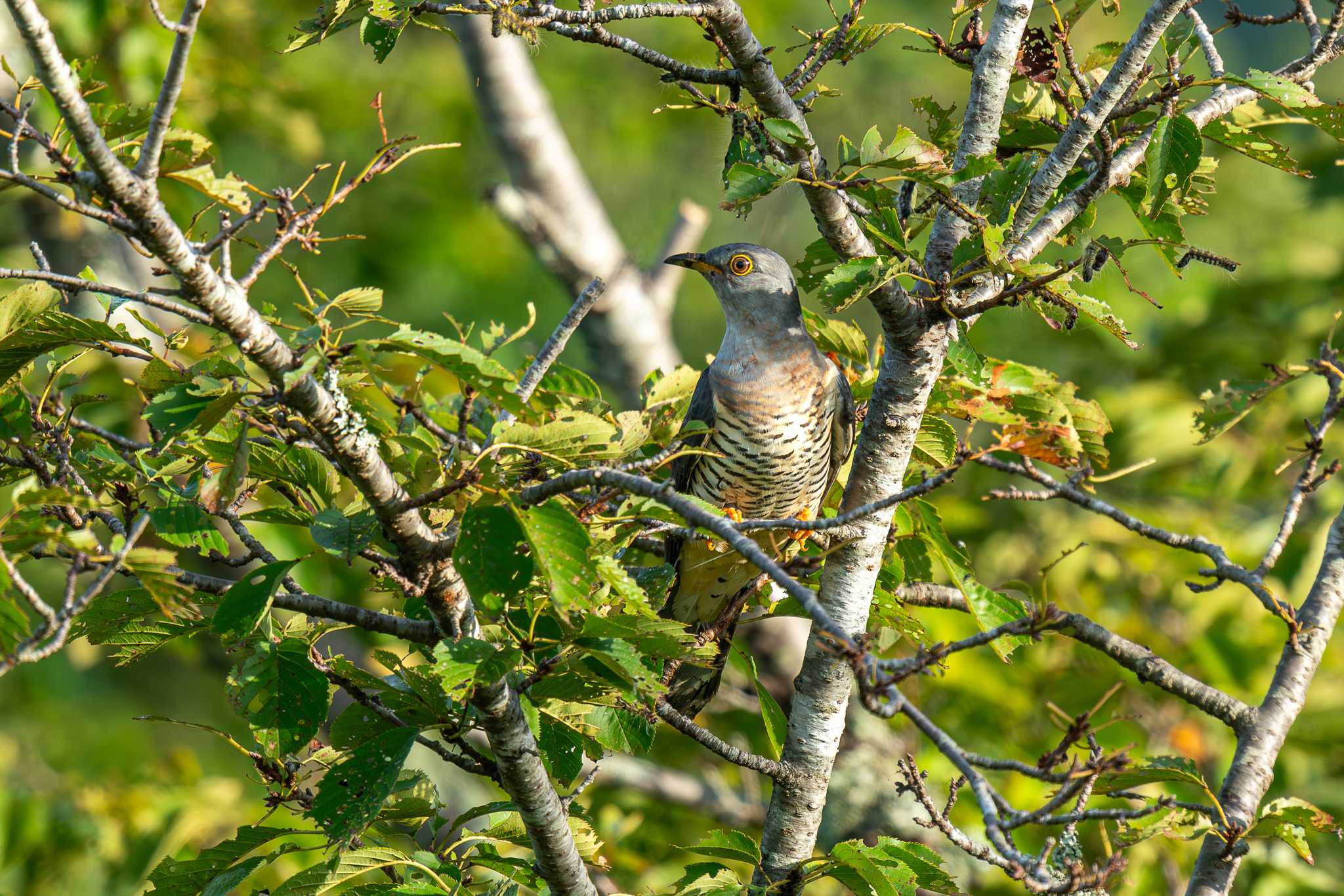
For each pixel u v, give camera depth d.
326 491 5.97
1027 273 5.41
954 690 11.27
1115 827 8.52
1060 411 7.27
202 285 4.23
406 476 5.34
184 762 12.38
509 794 5.90
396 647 10.77
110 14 12.64
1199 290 14.84
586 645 5.27
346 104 18.22
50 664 15.07
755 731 12.27
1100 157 6.45
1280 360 13.54
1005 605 5.96
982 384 6.45
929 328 6.20
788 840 6.89
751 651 12.79
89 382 10.56
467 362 4.51
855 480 6.64
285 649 5.75
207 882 5.95
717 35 5.88
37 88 4.91
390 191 18.41
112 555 4.48
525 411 4.77
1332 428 13.08
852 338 8.27
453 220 18.44
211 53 14.17
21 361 5.36
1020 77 6.97
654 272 14.23
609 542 5.48
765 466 8.91
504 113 13.55
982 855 5.57
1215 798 6.55
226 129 15.49
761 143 6.32
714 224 19.19
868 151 5.38
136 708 16.38
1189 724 11.23
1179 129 6.02
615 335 13.66
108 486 5.79
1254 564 11.79
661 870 10.68
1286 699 7.00
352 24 5.95
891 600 7.37
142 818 11.35
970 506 12.65
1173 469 13.20
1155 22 5.97
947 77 20.06
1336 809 10.84
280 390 4.55
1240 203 17.00
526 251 18.69
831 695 6.79
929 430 7.38
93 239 12.55
